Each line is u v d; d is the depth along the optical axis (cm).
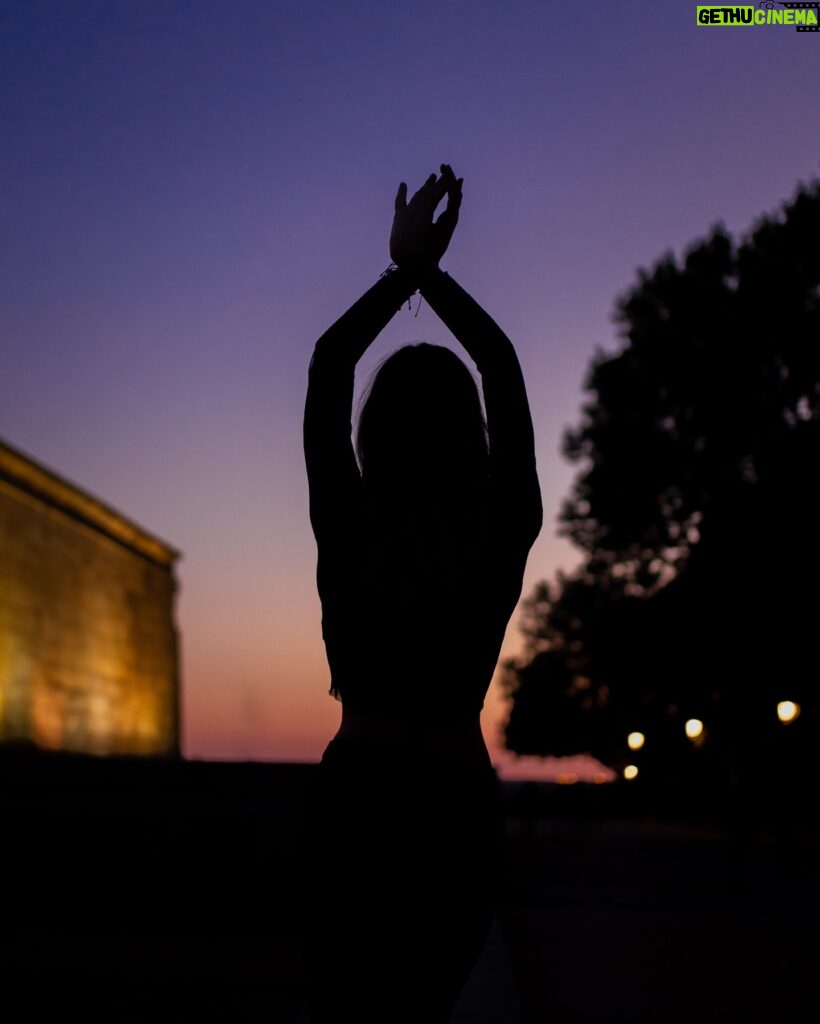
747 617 3909
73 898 1445
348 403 250
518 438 249
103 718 4178
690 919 1549
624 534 4706
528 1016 738
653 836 5144
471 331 254
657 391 4506
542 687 6462
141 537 4691
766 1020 830
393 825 219
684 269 4484
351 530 241
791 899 1923
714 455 4341
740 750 2444
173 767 1712
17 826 1482
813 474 3975
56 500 3812
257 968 1049
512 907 1731
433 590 233
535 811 4897
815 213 4269
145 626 4775
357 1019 216
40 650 3622
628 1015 845
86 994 915
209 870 1438
